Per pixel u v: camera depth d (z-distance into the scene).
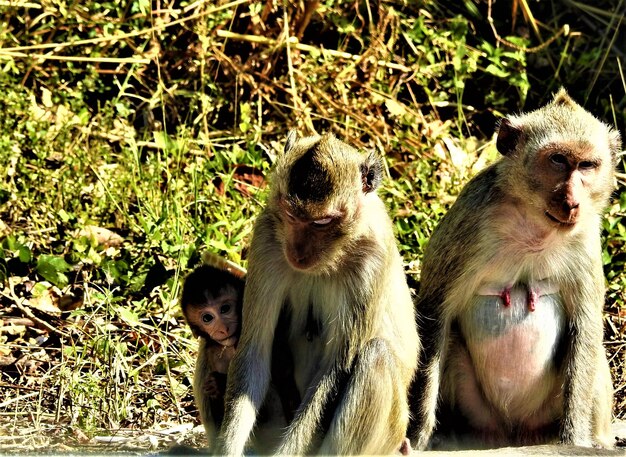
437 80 17.97
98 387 11.27
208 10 16.56
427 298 10.52
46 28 16.80
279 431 10.09
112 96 17.12
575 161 9.80
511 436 10.72
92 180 15.17
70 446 10.10
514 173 10.03
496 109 17.94
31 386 11.66
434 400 10.23
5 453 9.78
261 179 15.86
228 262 11.22
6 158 14.79
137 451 10.01
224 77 17.30
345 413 9.29
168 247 13.66
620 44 18.89
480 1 19.06
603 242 14.62
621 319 13.64
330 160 9.32
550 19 19.28
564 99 10.44
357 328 9.48
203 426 10.53
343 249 9.38
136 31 16.66
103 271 13.44
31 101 15.91
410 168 16.06
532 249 10.09
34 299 13.12
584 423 10.23
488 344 10.35
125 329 12.59
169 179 14.79
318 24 18.11
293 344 9.98
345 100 16.98
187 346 12.52
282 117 17.02
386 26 17.97
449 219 10.54
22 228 14.30
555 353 10.45
